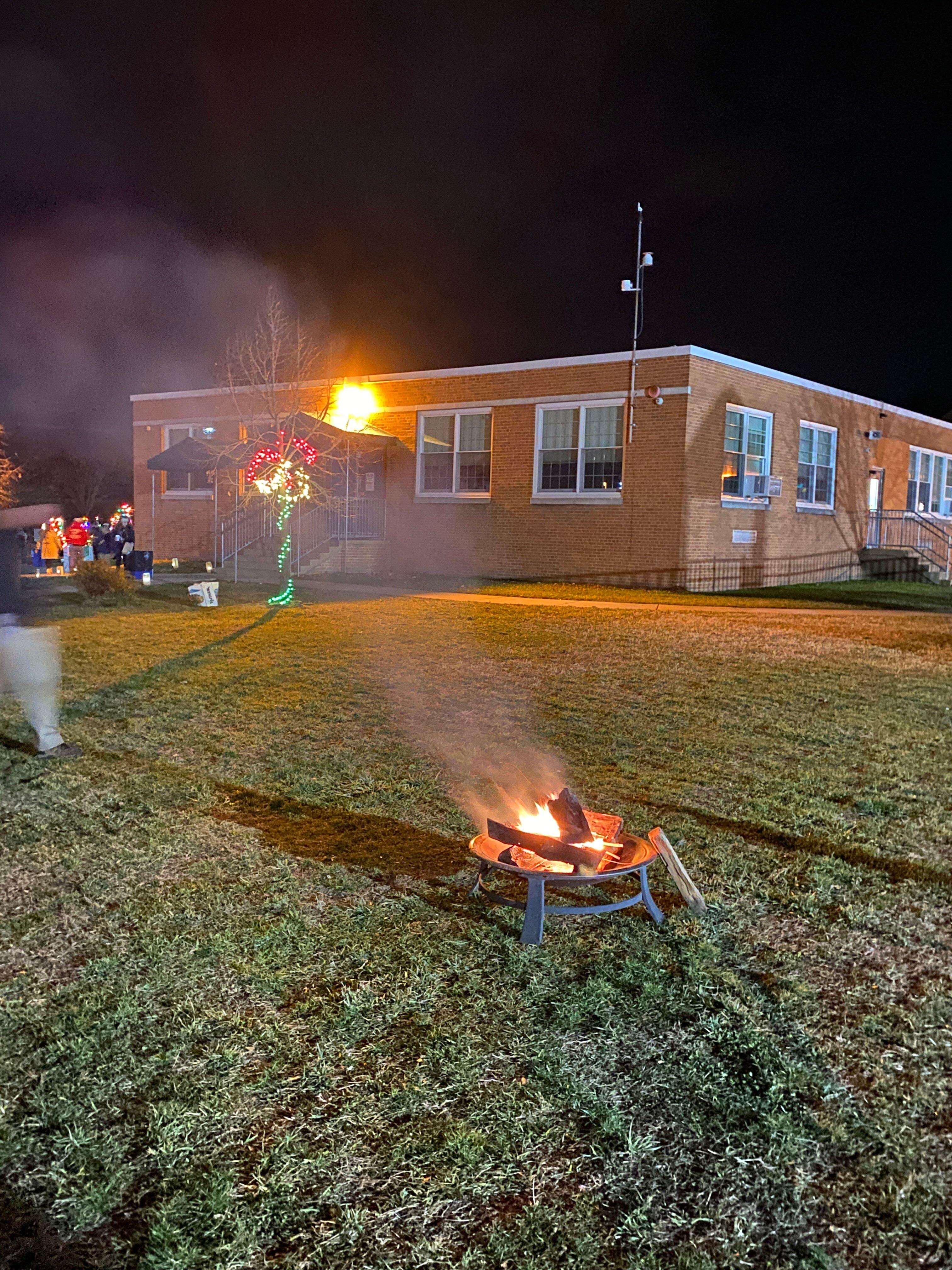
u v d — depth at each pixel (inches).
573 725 308.0
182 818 215.3
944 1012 132.6
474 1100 112.2
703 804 226.1
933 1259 89.4
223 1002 134.6
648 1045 124.0
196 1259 88.7
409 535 955.3
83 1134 106.4
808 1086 115.3
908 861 189.2
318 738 291.3
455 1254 89.7
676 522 780.6
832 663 417.7
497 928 158.4
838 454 957.2
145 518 1180.5
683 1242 91.1
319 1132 106.7
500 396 879.7
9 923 160.7
